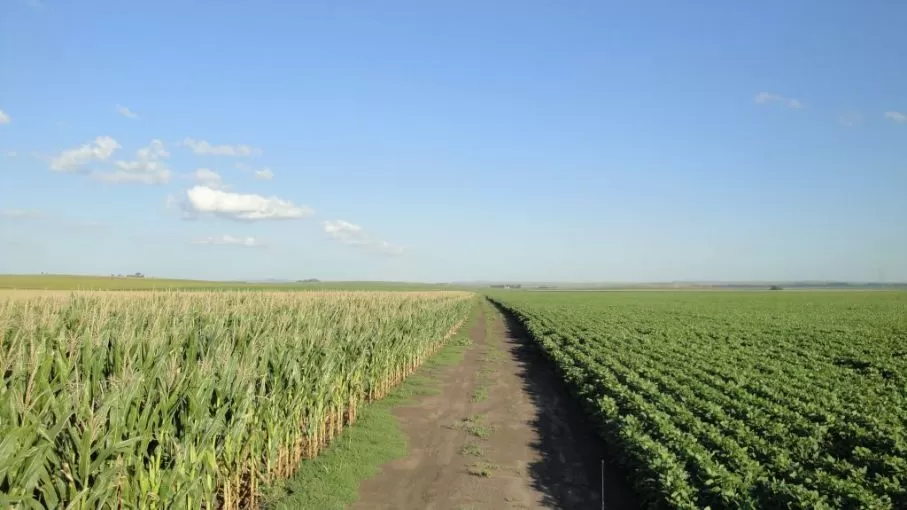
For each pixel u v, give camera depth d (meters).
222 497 9.24
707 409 14.12
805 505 8.23
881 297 109.62
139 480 7.01
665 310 65.31
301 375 11.86
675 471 9.55
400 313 24.92
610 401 14.78
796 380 18.94
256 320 15.57
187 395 7.95
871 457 10.59
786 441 11.67
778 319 49.34
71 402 6.39
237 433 8.91
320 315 18.84
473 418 16.23
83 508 6.11
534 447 13.65
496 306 97.06
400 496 10.33
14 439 5.43
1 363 7.82
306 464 11.75
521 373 24.95
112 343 8.92
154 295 25.34
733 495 8.71
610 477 11.62
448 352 31.72
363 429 14.62
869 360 23.89
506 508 9.90
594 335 32.81
